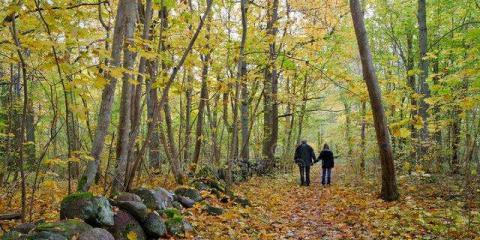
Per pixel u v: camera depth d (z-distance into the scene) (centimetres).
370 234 671
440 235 643
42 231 398
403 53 2309
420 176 1202
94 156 636
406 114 1375
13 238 404
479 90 798
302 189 1380
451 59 1556
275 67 1502
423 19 1370
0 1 650
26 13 546
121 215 523
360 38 995
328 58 1606
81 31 564
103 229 452
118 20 649
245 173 1545
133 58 761
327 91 2384
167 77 778
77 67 552
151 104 1152
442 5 1781
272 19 1445
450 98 802
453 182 1073
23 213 548
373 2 2158
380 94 998
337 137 2678
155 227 552
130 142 727
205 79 1168
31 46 526
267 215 840
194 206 742
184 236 596
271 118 2052
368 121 1435
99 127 643
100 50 541
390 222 736
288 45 1384
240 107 1853
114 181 693
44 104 1209
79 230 422
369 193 1114
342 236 677
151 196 634
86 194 482
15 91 1171
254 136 2425
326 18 1652
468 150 887
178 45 918
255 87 1703
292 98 1867
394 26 2141
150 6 702
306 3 1645
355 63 2291
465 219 711
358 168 1605
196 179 989
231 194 944
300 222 809
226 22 1184
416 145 1339
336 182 1586
